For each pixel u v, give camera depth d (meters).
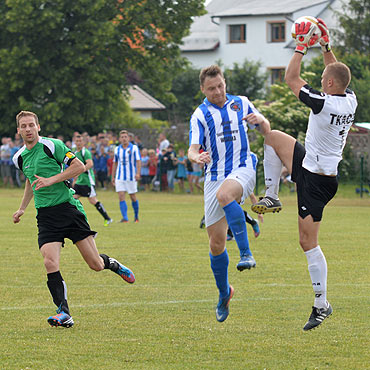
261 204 16.20
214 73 15.88
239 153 16.03
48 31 75.56
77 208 17.16
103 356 14.10
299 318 17.25
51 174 16.98
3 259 26.55
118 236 33.56
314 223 15.47
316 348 14.68
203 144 16.08
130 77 125.88
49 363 13.63
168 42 84.88
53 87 78.88
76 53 77.31
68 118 79.81
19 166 17.33
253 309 18.20
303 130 66.06
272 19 129.00
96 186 72.00
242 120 16.06
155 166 66.81
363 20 105.50
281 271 23.89
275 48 129.50
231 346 14.83
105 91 80.25
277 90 69.62
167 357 14.03
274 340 15.30
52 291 16.41
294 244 30.77
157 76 87.69
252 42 131.25
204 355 14.18
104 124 84.62
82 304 18.81
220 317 16.39
